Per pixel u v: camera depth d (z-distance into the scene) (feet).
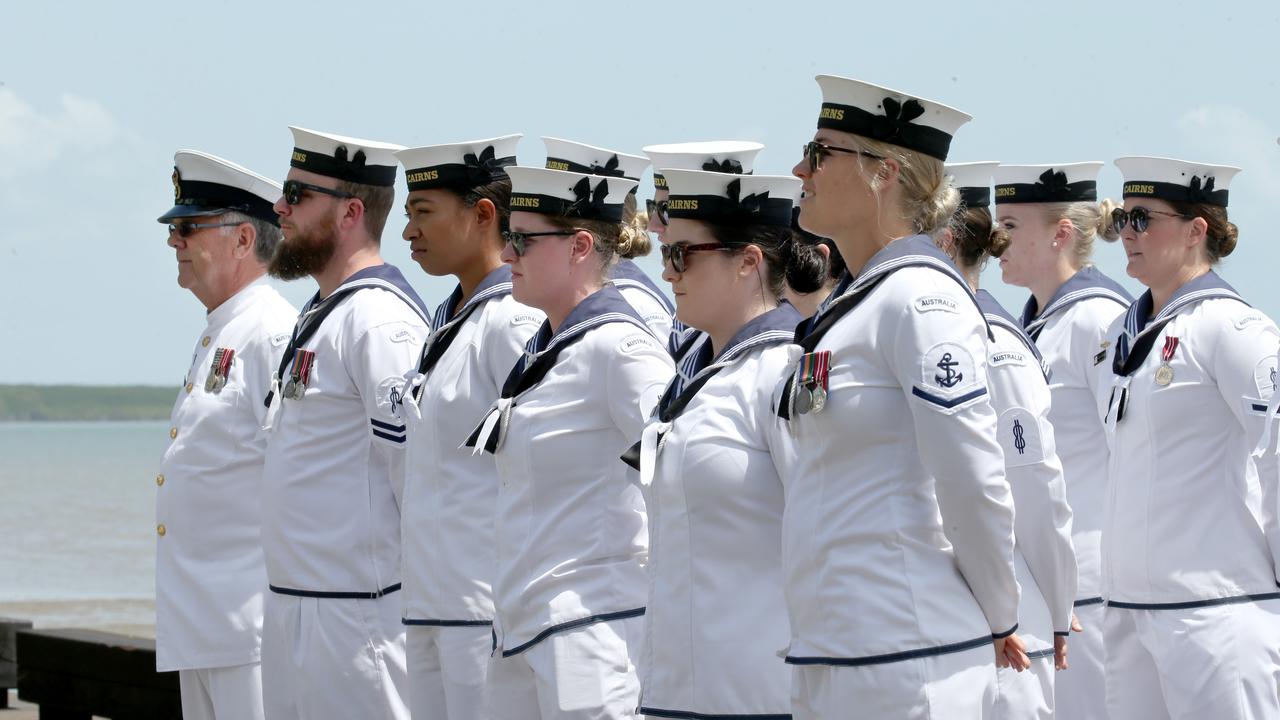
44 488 364.58
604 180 38.68
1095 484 51.08
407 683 44.19
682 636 33.06
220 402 47.93
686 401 33.65
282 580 44.32
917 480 28.66
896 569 28.37
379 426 43.24
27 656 60.95
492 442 38.27
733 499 32.53
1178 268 46.01
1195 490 44.42
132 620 124.26
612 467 37.52
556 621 37.09
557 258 38.37
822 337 29.55
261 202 49.52
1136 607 45.39
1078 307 51.78
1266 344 43.45
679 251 34.14
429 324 45.19
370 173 45.83
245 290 49.11
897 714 28.04
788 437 31.78
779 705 32.45
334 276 45.96
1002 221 53.36
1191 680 44.04
